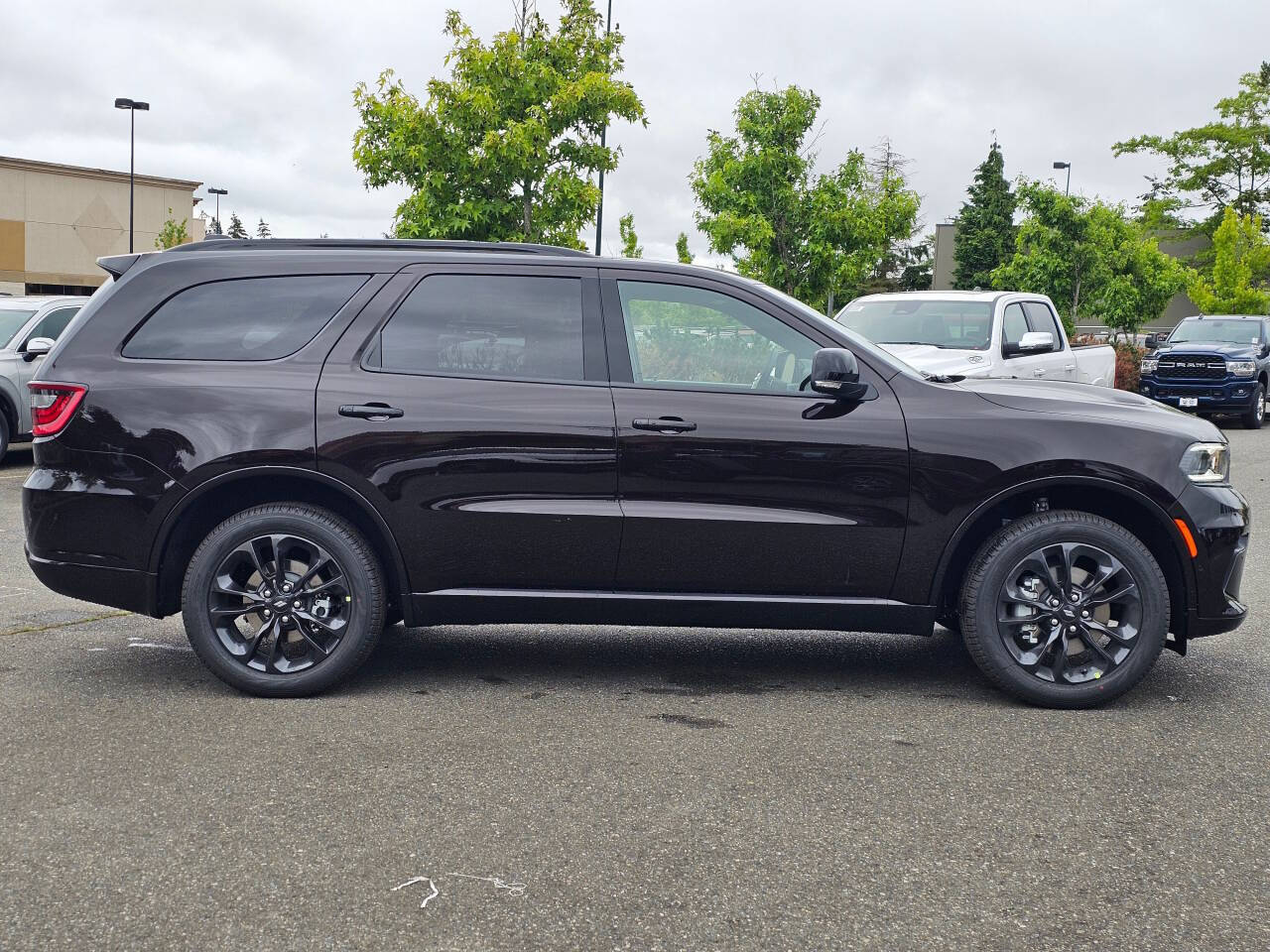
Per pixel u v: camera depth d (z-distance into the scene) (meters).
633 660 5.43
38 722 4.35
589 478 4.65
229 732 4.27
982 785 3.83
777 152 19.48
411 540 4.68
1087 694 4.70
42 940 2.74
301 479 4.73
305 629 4.70
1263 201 56.50
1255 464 14.45
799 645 5.80
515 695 4.81
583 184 15.41
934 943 2.79
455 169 15.22
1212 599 4.73
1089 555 4.71
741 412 4.68
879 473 4.67
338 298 4.79
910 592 4.75
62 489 4.70
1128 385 23.55
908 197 20.30
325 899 2.97
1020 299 11.66
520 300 4.80
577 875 3.12
